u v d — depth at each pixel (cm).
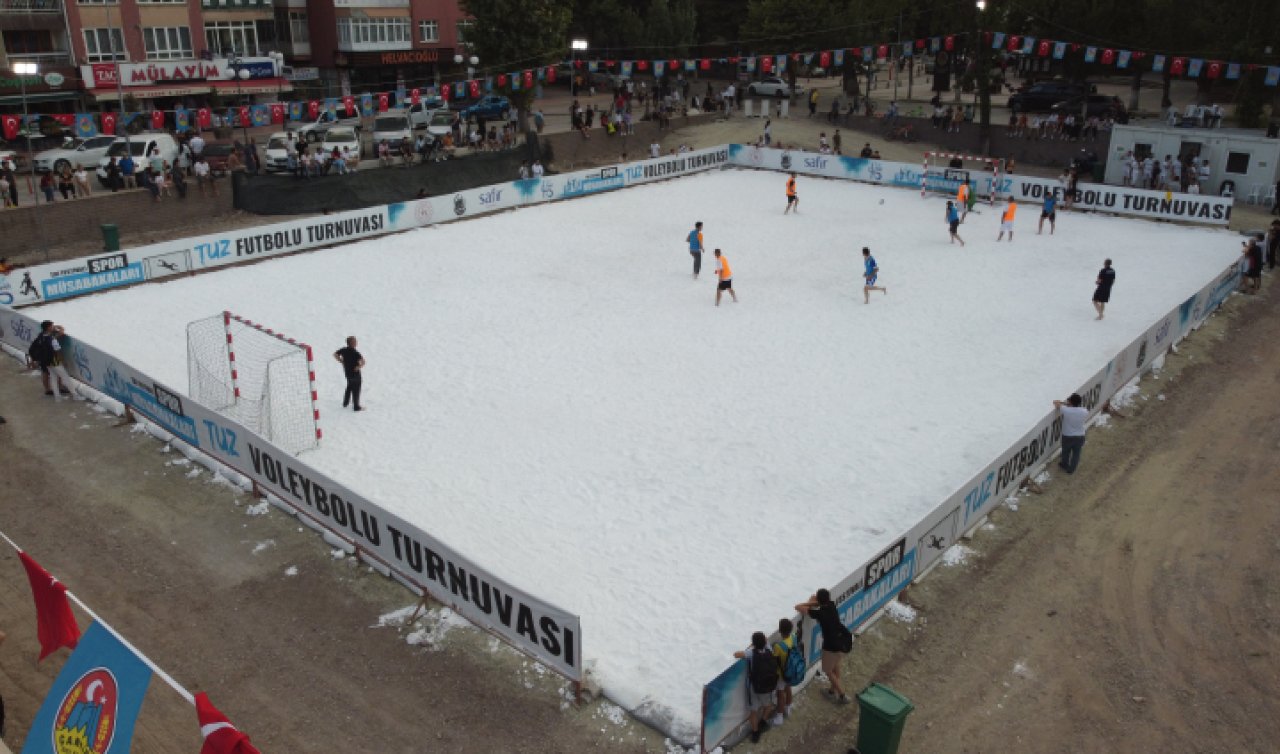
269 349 2156
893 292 2625
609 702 1112
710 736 1009
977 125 4816
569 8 4900
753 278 2766
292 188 3484
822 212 3647
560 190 3869
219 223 3359
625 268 2878
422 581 1298
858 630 1228
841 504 1520
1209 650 1216
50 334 1933
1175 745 1057
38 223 2962
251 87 4947
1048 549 1444
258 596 1319
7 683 1149
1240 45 4319
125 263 2673
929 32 5988
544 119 5453
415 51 5972
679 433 1770
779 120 5316
